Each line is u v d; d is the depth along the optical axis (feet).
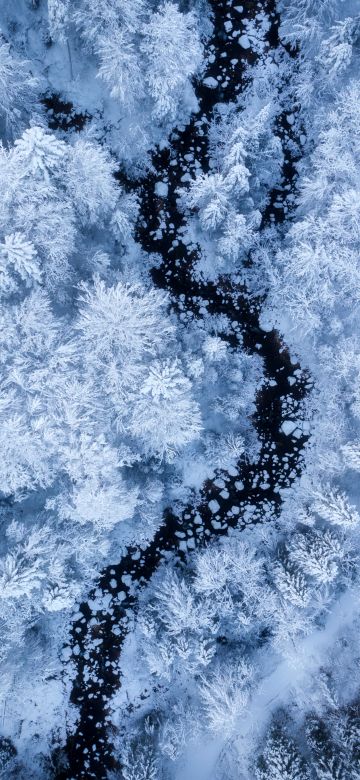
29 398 45.19
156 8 51.08
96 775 57.47
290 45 58.13
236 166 47.39
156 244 58.75
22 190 41.83
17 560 47.96
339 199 48.29
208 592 54.24
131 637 58.80
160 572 59.00
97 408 47.01
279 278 56.13
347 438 57.72
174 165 58.85
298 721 57.06
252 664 56.34
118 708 58.34
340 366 56.59
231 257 57.06
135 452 53.47
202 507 59.82
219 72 59.00
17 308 43.96
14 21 56.24
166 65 48.19
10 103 49.39
